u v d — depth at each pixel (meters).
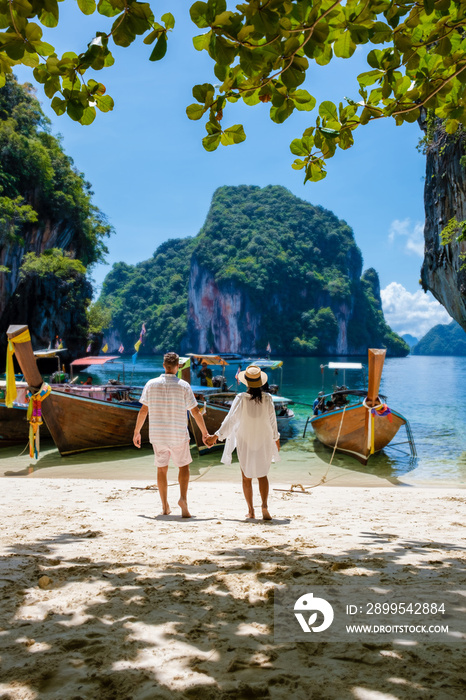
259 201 174.75
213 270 150.38
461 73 2.62
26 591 2.10
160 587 2.15
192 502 5.55
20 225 45.69
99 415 10.27
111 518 4.20
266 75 2.47
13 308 46.91
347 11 2.37
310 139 3.04
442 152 26.08
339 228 168.50
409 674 1.36
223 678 1.35
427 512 5.04
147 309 181.50
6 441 11.01
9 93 49.59
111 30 2.19
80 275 52.50
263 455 4.31
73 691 1.29
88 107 2.59
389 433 10.64
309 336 142.75
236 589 2.12
